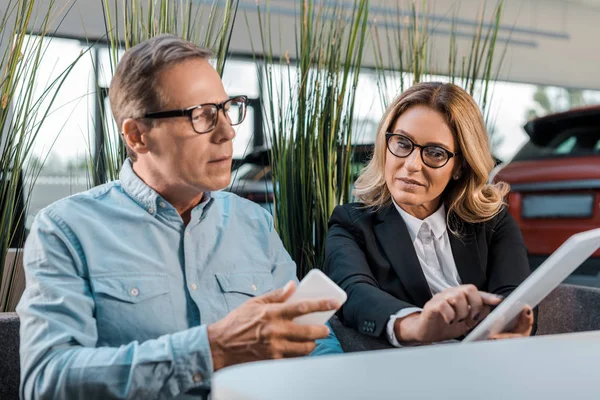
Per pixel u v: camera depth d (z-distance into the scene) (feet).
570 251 2.61
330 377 1.87
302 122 5.01
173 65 3.14
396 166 4.10
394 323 3.57
